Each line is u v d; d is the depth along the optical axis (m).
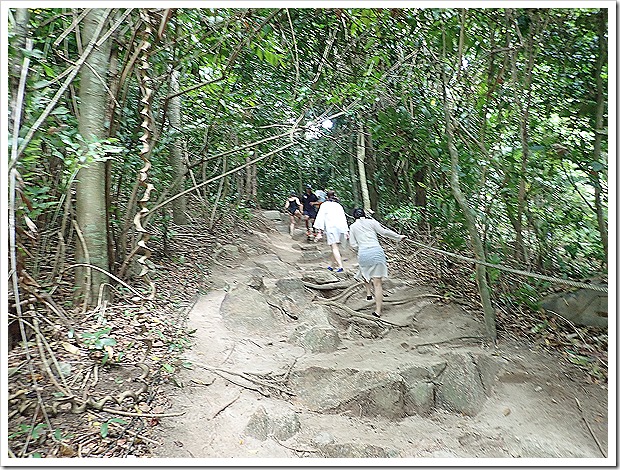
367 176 9.99
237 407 2.94
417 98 5.43
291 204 10.59
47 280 3.49
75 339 2.96
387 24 5.28
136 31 3.55
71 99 3.94
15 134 2.11
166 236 5.82
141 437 2.40
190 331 3.87
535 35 4.48
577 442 3.00
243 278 5.81
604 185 4.88
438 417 3.28
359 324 5.07
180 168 6.56
